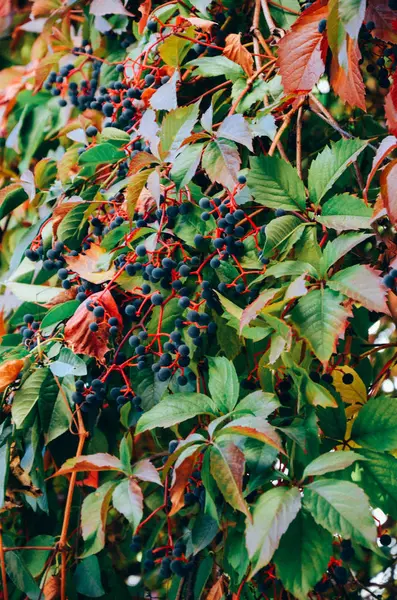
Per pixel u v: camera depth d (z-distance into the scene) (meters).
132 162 0.95
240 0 1.13
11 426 1.03
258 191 0.92
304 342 0.90
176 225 0.96
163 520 1.03
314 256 0.90
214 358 0.91
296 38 0.93
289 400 0.93
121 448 0.90
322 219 0.90
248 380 0.97
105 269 1.00
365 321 1.04
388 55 1.00
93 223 1.06
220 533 0.97
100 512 0.88
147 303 1.01
